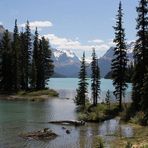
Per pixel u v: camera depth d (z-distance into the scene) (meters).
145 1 58.97
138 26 59.25
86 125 50.41
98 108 64.94
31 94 102.94
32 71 111.38
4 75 108.12
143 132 41.56
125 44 66.69
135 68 58.47
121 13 67.00
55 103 86.31
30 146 36.41
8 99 92.75
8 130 45.00
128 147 32.28
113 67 66.44
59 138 40.59
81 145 37.12
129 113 55.31
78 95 81.12
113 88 179.62
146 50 58.69
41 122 52.69
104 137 40.41
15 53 109.12
